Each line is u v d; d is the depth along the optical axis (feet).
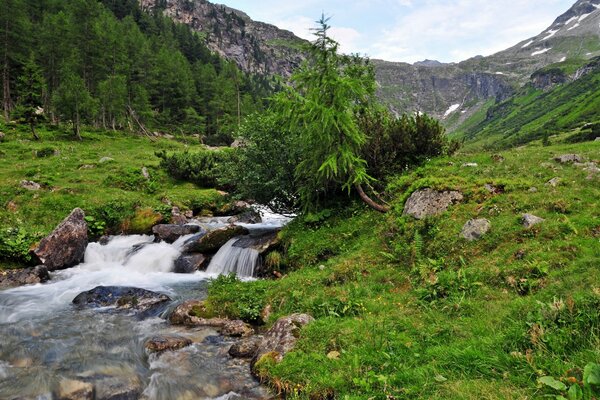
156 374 25.77
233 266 56.08
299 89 46.78
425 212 42.93
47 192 83.56
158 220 76.95
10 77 247.91
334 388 20.77
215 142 294.87
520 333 20.24
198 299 42.88
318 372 22.41
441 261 34.68
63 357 28.45
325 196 59.57
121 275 54.54
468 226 36.63
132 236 71.72
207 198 105.81
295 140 58.85
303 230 55.93
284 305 36.04
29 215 71.61
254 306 36.88
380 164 57.52
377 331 25.50
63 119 230.07
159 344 29.76
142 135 266.57
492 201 39.86
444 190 43.65
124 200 84.58
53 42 255.50
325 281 38.88
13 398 22.71
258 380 24.39
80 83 215.92
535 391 15.93
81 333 33.30
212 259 59.16
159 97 332.80
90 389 23.67
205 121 349.82
